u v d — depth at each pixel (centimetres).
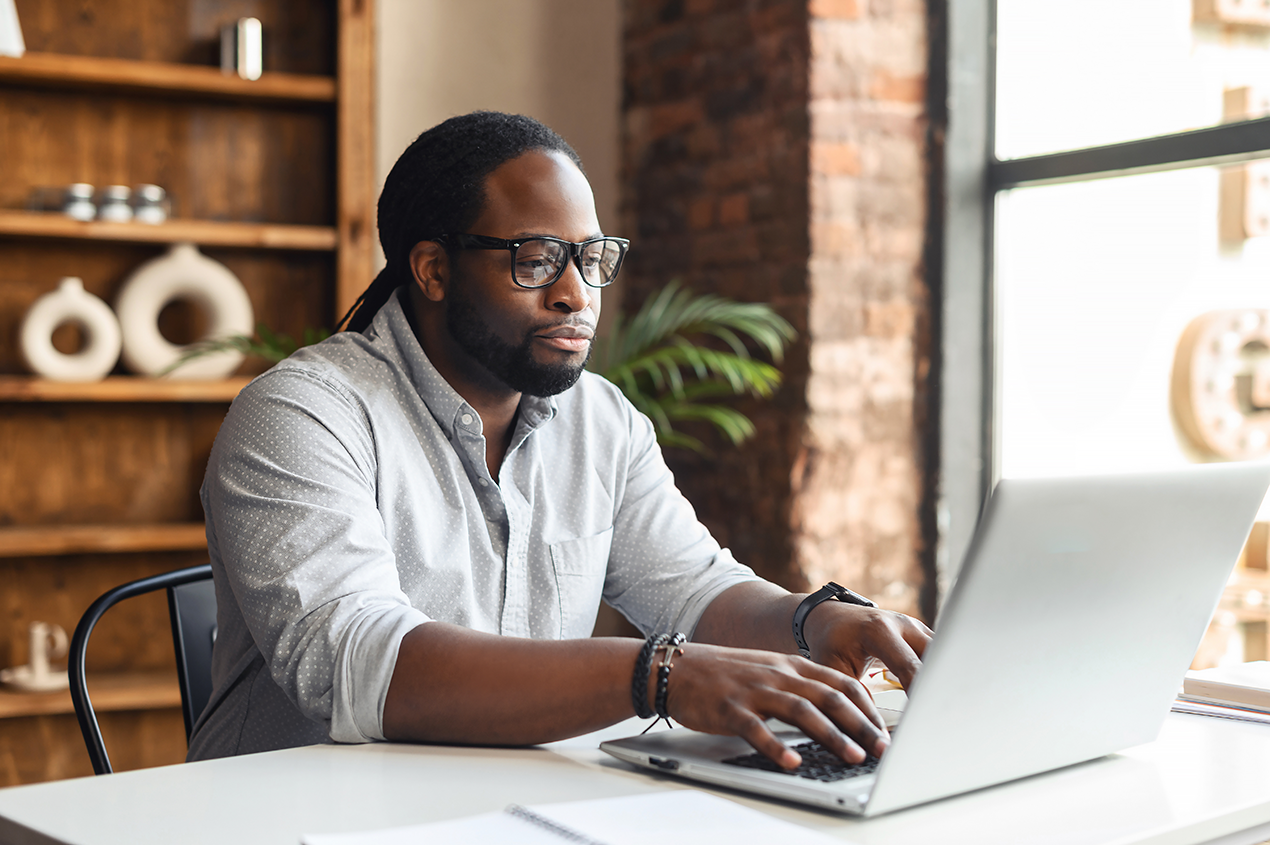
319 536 104
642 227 335
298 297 311
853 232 281
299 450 111
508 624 130
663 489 147
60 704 265
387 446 122
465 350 126
